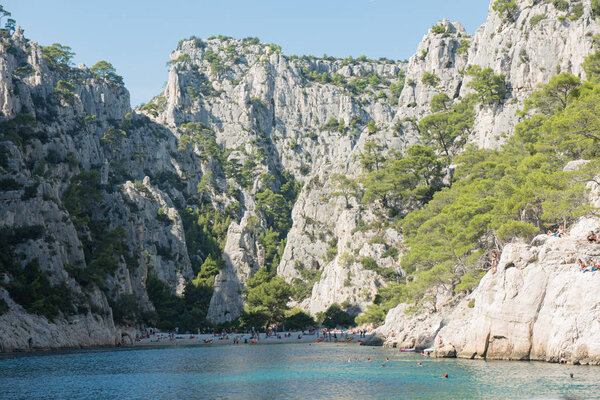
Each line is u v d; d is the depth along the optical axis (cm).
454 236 9088
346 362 7250
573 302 5497
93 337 11000
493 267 6562
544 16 17425
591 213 6322
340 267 17525
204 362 7762
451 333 7275
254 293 15325
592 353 5219
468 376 5225
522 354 5944
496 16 19875
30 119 17662
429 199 17112
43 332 9825
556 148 9150
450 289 9625
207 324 16550
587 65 12519
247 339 13488
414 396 4469
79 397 4862
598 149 8362
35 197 12256
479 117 18525
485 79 17975
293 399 4575
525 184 7712
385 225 17912
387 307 12356
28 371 6744
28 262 11144
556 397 4078
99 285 12550
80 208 15538
